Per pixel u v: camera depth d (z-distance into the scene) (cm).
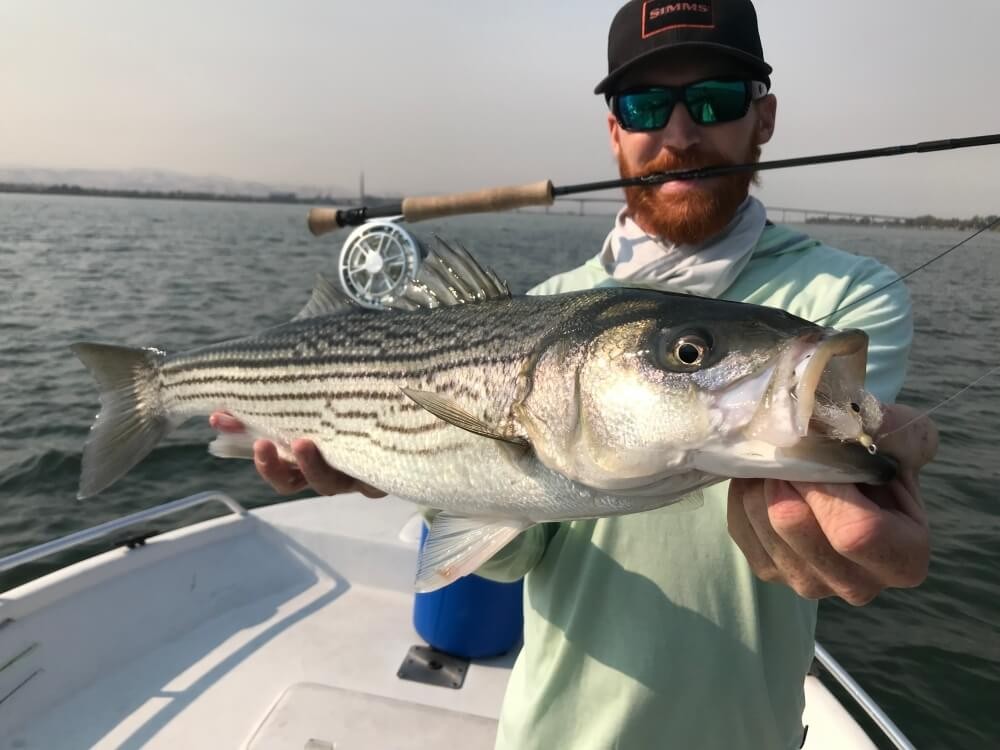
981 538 144
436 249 67
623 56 73
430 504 62
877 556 40
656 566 59
